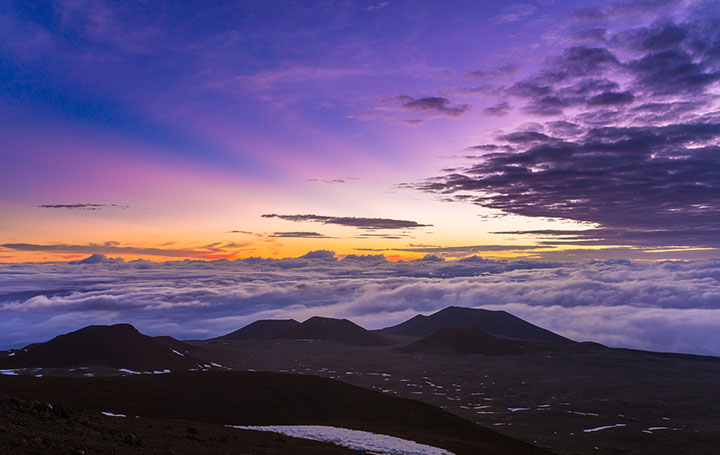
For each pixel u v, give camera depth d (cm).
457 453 5228
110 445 2991
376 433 6175
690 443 12050
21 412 3297
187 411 7294
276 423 7019
